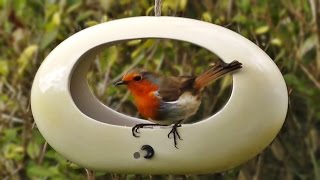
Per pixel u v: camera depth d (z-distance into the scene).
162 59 5.95
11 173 6.13
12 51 6.14
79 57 3.81
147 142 3.73
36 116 3.91
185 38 3.66
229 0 6.28
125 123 4.08
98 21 6.03
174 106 3.70
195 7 6.60
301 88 6.10
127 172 3.83
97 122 3.78
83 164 3.88
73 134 3.81
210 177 6.37
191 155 3.70
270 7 6.31
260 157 6.36
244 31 5.95
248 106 3.63
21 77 6.00
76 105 4.01
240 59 3.64
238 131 3.65
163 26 3.70
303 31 6.28
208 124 3.66
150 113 3.75
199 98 3.72
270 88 3.65
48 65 3.87
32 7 6.25
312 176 6.66
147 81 3.74
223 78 6.09
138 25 3.73
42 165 5.86
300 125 6.64
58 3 6.30
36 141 5.74
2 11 6.18
